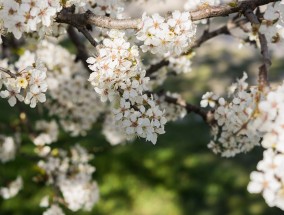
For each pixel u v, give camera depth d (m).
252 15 0.46
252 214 1.87
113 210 1.90
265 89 0.41
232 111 0.48
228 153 0.65
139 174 2.11
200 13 0.48
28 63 0.79
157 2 0.77
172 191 2.03
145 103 0.50
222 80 3.28
